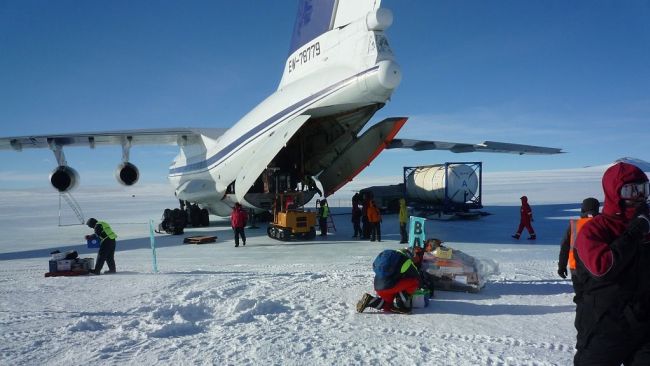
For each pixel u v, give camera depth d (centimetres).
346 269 877
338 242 1366
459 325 482
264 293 617
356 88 1159
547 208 2400
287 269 890
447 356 392
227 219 2384
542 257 994
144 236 1686
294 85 1421
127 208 3847
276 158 1667
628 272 227
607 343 232
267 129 1456
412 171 2291
